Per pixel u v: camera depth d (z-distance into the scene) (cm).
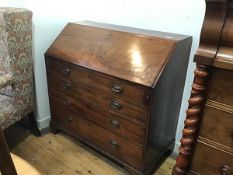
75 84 157
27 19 152
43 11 167
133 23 167
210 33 83
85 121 165
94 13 184
